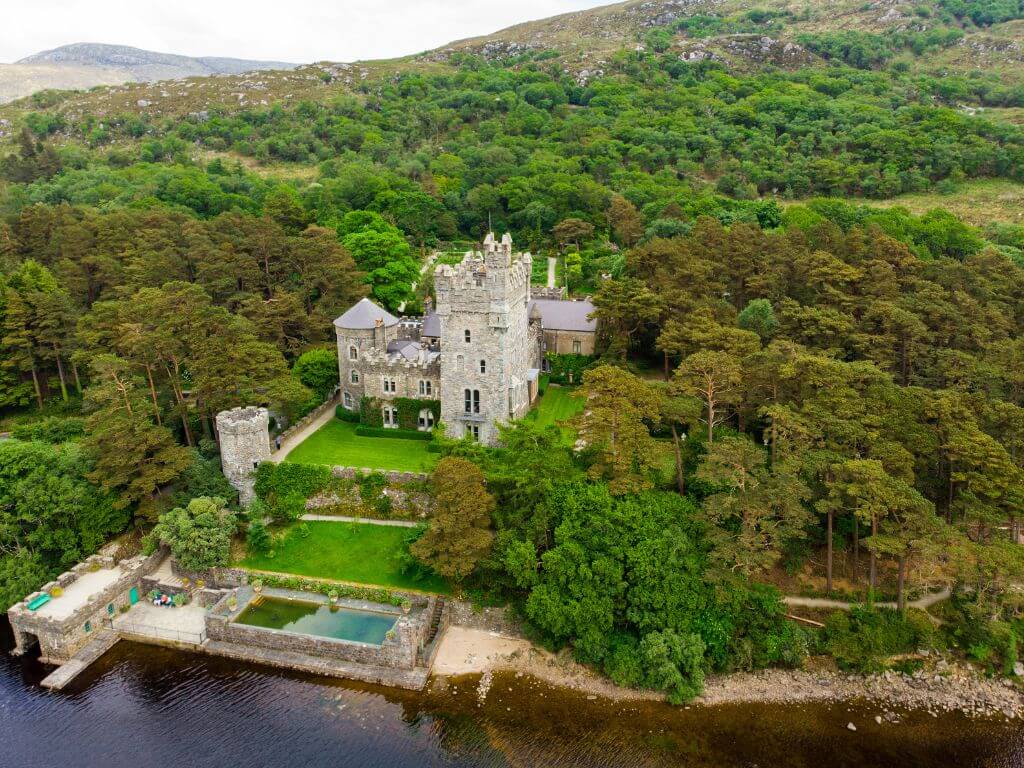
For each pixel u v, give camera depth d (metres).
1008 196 158.75
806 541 67.19
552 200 162.75
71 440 77.69
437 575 67.00
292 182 195.00
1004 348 78.81
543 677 58.62
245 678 58.50
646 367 100.94
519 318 84.19
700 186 174.38
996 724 54.31
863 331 85.94
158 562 70.75
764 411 64.62
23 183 189.12
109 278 107.31
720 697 56.50
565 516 61.47
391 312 121.56
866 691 57.09
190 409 81.56
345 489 73.81
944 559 64.62
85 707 55.31
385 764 50.22
